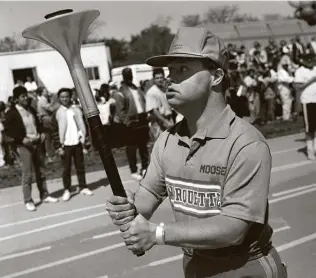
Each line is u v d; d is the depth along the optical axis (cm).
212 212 162
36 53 1034
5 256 460
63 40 148
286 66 1135
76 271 407
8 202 680
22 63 1000
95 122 150
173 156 171
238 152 156
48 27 145
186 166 166
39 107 895
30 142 626
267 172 157
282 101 1150
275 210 522
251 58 1134
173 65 165
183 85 162
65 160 662
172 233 149
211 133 162
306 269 367
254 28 1150
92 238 492
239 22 1151
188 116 167
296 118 1153
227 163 158
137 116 720
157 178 180
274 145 941
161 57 163
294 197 571
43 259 444
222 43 168
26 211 625
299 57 1158
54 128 894
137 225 149
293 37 1178
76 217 578
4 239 511
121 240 476
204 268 173
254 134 159
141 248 150
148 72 1148
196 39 161
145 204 180
